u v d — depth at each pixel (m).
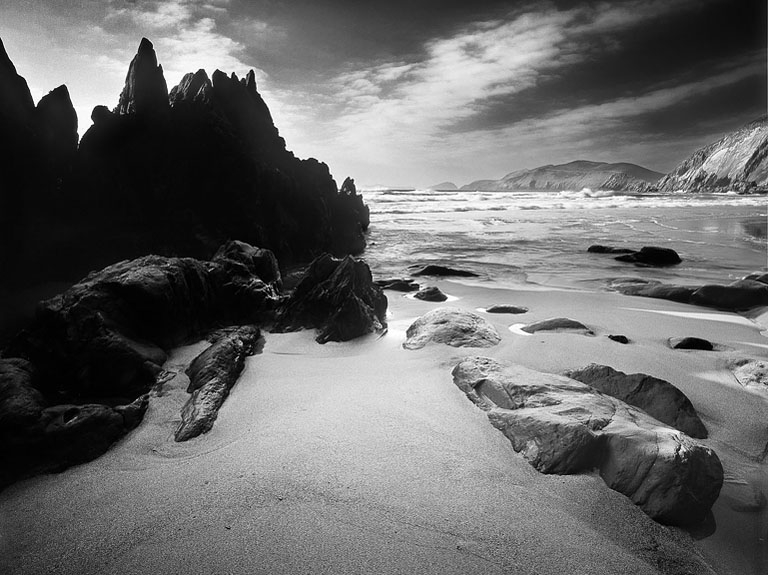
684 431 4.32
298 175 16.36
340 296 7.42
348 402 4.84
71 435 4.01
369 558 2.91
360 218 23.34
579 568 2.86
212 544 3.04
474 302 9.59
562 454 3.74
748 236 21.59
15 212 9.38
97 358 5.00
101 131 11.75
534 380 4.80
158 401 4.87
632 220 29.94
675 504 3.24
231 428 4.43
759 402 4.93
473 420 4.49
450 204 43.41
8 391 4.14
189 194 12.45
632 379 4.84
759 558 3.00
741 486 3.65
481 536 3.08
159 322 5.96
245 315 7.75
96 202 11.18
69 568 2.90
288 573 2.80
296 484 3.58
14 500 3.53
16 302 8.40
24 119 9.84
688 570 2.90
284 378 5.51
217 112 13.58
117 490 3.60
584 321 7.96
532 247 18.75
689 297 9.68
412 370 5.68
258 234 12.85
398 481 3.61
